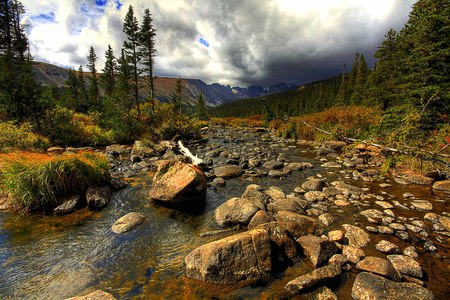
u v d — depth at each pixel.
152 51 36.38
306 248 5.49
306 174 13.32
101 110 38.03
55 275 4.99
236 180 12.14
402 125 12.30
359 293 4.20
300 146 25.38
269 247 5.10
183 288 4.57
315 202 9.08
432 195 9.60
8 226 7.05
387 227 6.82
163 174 9.73
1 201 8.40
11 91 19.77
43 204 8.17
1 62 25.39
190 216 7.95
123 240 6.39
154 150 19.91
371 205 8.66
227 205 7.68
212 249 4.85
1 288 4.60
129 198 9.41
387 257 5.44
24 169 8.49
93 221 7.46
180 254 5.75
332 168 14.78
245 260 4.78
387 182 11.55
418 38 16.59
